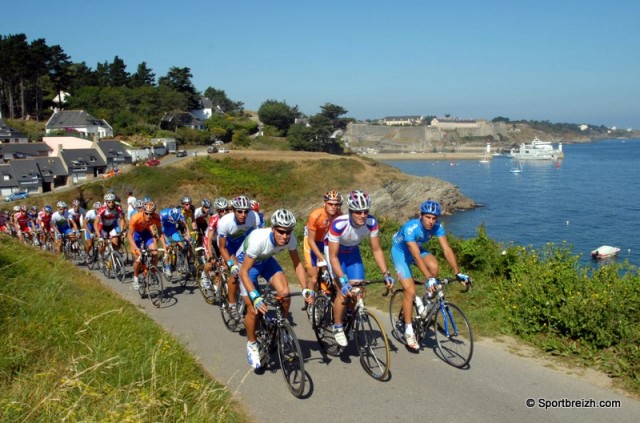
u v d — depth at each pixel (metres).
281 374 5.34
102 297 7.67
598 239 36.59
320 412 4.47
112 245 10.52
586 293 6.06
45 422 3.51
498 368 5.24
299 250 12.71
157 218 8.98
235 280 6.45
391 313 6.64
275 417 4.41
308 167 62.03
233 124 103.06
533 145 144.25
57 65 100.06
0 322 5.16
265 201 57.47
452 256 5.50
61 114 85.69
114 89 100.69
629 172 92.56
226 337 6.66
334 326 5.38
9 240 10.69
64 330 5.26
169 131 88.75
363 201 5.11
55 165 62.88
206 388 4.21
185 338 6.59
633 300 5.77
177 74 105.56
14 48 87.31
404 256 5.80
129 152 72.94
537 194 63.94
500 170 106.69
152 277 8.62
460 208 55.78
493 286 7.69
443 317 5.48
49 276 7.43
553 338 5.82
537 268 7.34
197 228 10.07
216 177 58.88
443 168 116.69
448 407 4.47
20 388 3.85
